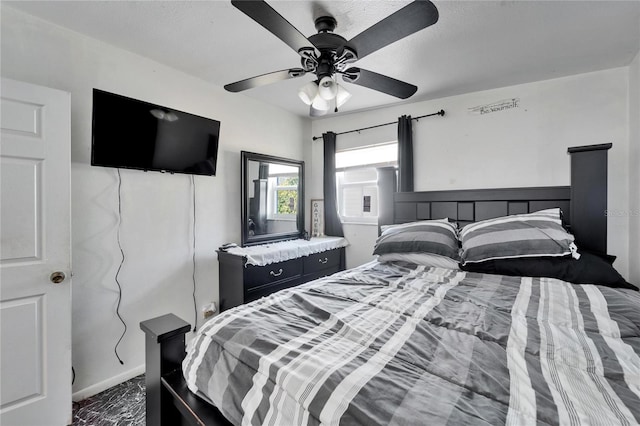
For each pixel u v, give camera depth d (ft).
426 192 8.95
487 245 6.09
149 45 6.41
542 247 5.67
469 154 8.75
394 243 7.10
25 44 5.34
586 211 6.42
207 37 6.11
